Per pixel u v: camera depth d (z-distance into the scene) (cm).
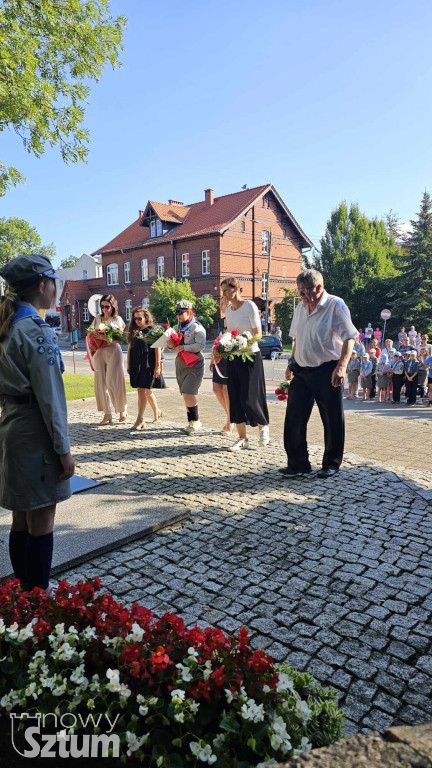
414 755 120
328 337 502
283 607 290
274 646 255
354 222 4666
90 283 5147
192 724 153
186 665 166
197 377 718
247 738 147
